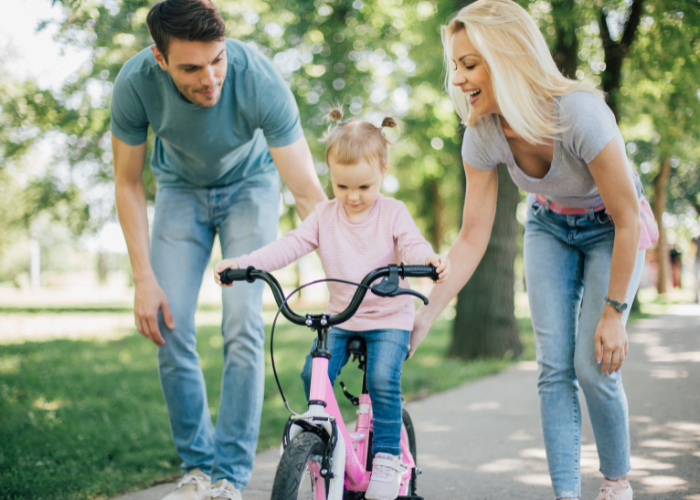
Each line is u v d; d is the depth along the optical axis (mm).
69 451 3812
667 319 13836
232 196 3092
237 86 2764
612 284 2311
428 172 19656
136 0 6875
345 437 2252
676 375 6477
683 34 7477
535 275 2613
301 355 8414
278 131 2908
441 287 2771
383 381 2330
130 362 7852
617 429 2424
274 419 4707
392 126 2564
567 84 2240
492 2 2279
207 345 9711
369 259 2461
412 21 11516
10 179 15164
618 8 7645
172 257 2994
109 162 10859
